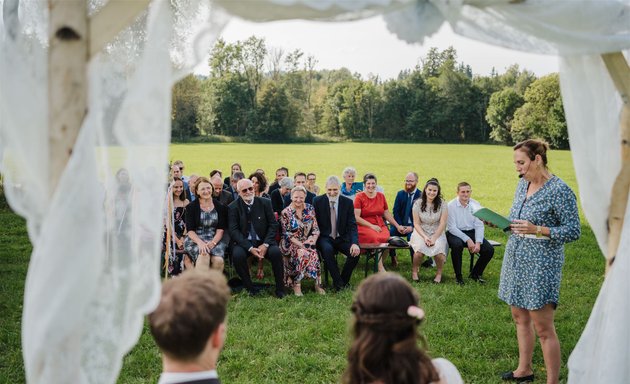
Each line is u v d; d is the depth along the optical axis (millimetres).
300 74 75812
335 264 7855
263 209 7742
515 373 4852
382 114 73062
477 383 4832
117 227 2459
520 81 69875
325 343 5711
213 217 7676
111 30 2457
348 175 10344
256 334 5961
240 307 6914
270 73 72250
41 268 2271
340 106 75875
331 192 8023
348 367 1951
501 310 6922
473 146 61906
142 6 2475
